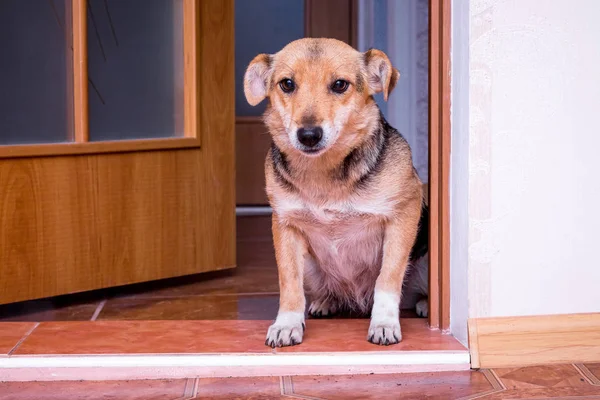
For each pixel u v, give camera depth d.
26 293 2.91
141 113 3.27
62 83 3.02
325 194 2.46
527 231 2.35
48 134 3.01
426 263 2.84
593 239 2.38
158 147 3.23
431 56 2.44
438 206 2.49
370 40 4.82
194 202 3.39
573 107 2.35
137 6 3.23
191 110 3.36
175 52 3.37
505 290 2.35
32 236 2.91
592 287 2.39
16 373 2.24
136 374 2.25
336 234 2.57
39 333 2.50
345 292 2.85
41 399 2.09
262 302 3.12
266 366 2.27
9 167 2.84
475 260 2.34
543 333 2.36
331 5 5.54
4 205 2.84
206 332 2.51
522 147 2.33
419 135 4.25
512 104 2.32
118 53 3.18
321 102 2.36
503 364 2.33
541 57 2.32
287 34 6.37
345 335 2.47
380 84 2.51
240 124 5.83
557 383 2.19
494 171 2.32
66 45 3.01
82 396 2.11
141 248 3.22
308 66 2.40
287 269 2.53
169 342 2.40
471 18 2.28
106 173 3.09
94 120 3.11
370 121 2.48
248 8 6.29
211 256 3.47
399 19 4.26
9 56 2.90
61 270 2.99
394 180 2.47
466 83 2.31
